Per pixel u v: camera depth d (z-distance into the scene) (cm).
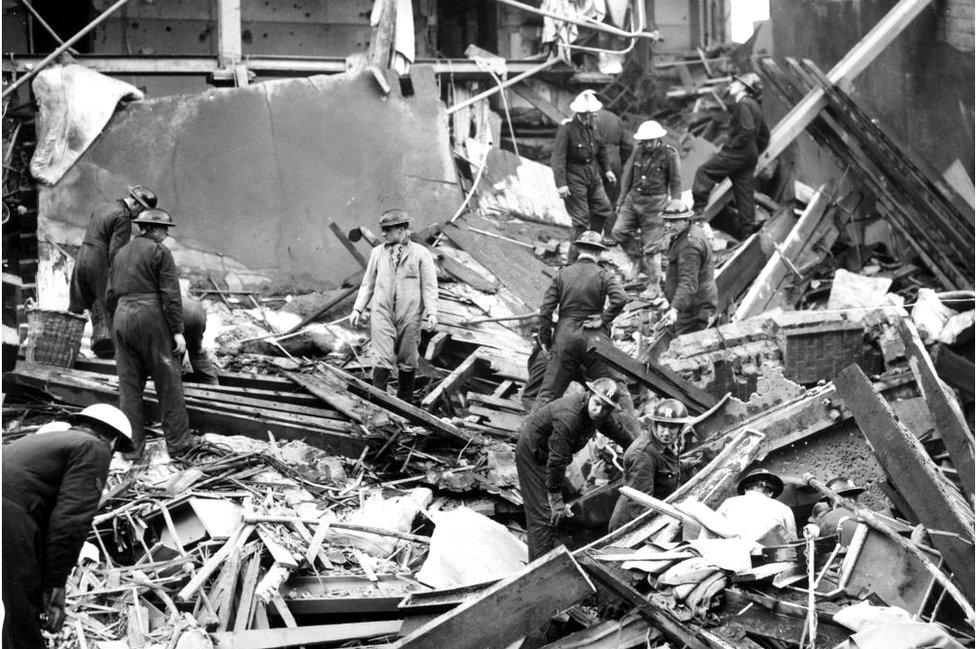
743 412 981
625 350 1227
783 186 1688
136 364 977
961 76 1439
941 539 695
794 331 1097
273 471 965
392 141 1492
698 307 1191
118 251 988
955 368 1180
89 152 1395
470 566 834
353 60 1530
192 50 1789
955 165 1459
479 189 1568
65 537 641
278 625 779
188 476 931
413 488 970
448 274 1402
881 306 1137
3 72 1430
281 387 1120
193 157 1425
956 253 1458
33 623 641
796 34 1753
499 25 1936
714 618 667
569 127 1448
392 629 760
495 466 984
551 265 1466
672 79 2044
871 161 1535
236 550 812
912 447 752
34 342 1099
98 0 1750
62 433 661
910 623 594
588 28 1869
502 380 1199
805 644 632
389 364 1084
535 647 709
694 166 1744
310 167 1460
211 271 1414
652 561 696
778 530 752
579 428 805
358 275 1407
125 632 745
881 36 1512
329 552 845
